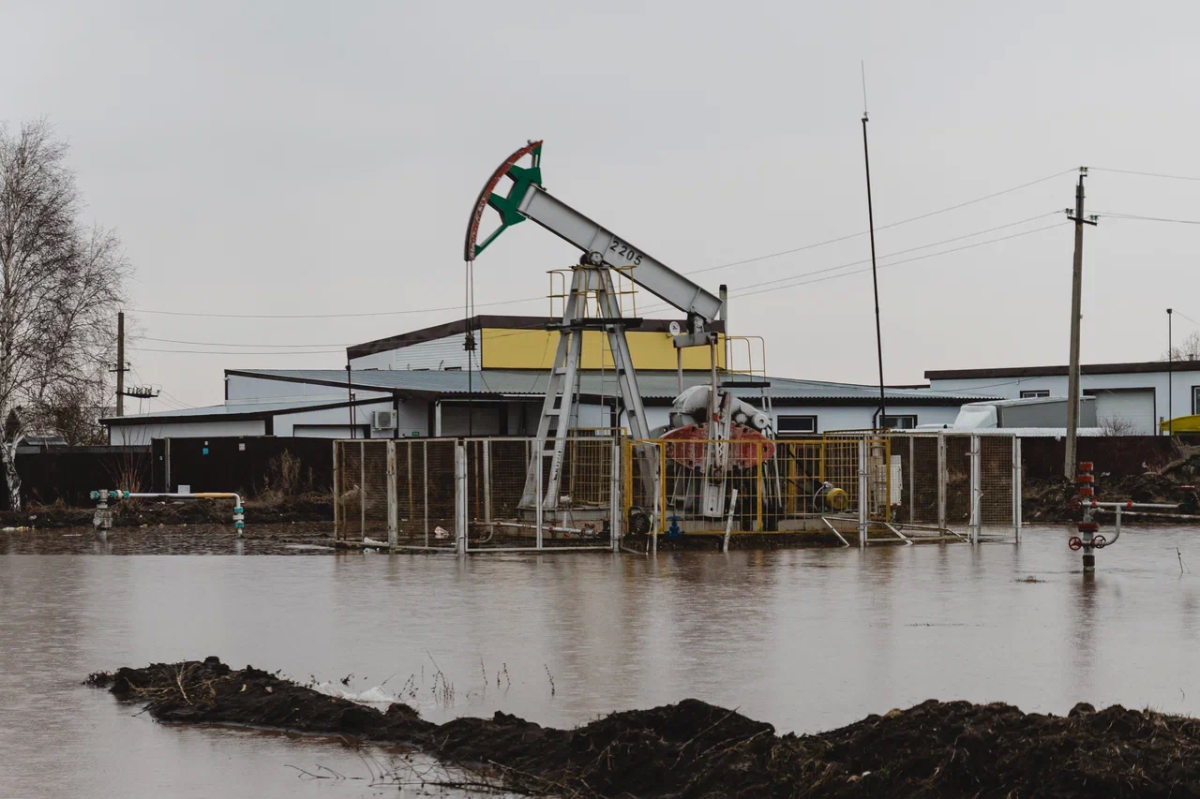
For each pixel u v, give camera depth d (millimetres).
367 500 33062
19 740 9906
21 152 43594
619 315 29875
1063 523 36156
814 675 12172
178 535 31750
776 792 7797
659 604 17359
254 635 14805
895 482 31359
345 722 10148
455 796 8461
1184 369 69312
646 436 29531
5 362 42062
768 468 28656
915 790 7598
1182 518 36500
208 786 8664
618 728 8977
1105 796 7301
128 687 11578
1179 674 12172
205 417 53156
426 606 17250
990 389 73125
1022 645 13844
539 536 25766
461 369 65250
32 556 25562
